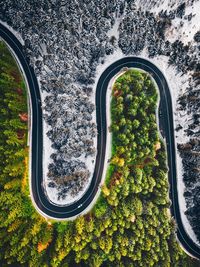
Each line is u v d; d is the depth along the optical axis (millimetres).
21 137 80562
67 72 80812
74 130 80875
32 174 82250
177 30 89562
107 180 85562
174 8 87188
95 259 79938
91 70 86688
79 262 82625
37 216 80812
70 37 78750
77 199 84375
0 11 79938
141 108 85562
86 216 83188
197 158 89375
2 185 75500
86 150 83688
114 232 83000
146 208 83625
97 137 87000
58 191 82812
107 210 82938
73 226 82062
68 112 79688
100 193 85312
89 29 81125
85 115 84000
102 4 79688
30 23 77938
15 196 77375
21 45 83562
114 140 86812
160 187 86500
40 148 82875
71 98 81250
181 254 87375
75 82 84312
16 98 79312
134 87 86188
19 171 78250
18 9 76625
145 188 84500
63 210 83438
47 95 83250
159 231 84375
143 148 84688
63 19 77062
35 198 81875
